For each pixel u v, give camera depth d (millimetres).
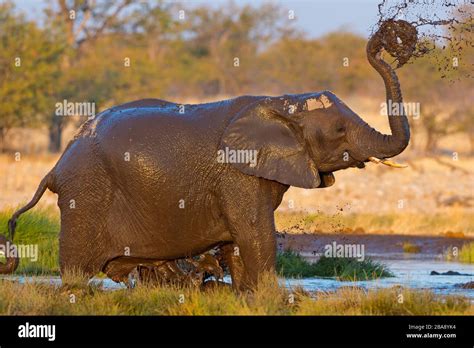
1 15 59125
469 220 33750
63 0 69875
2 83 58281
